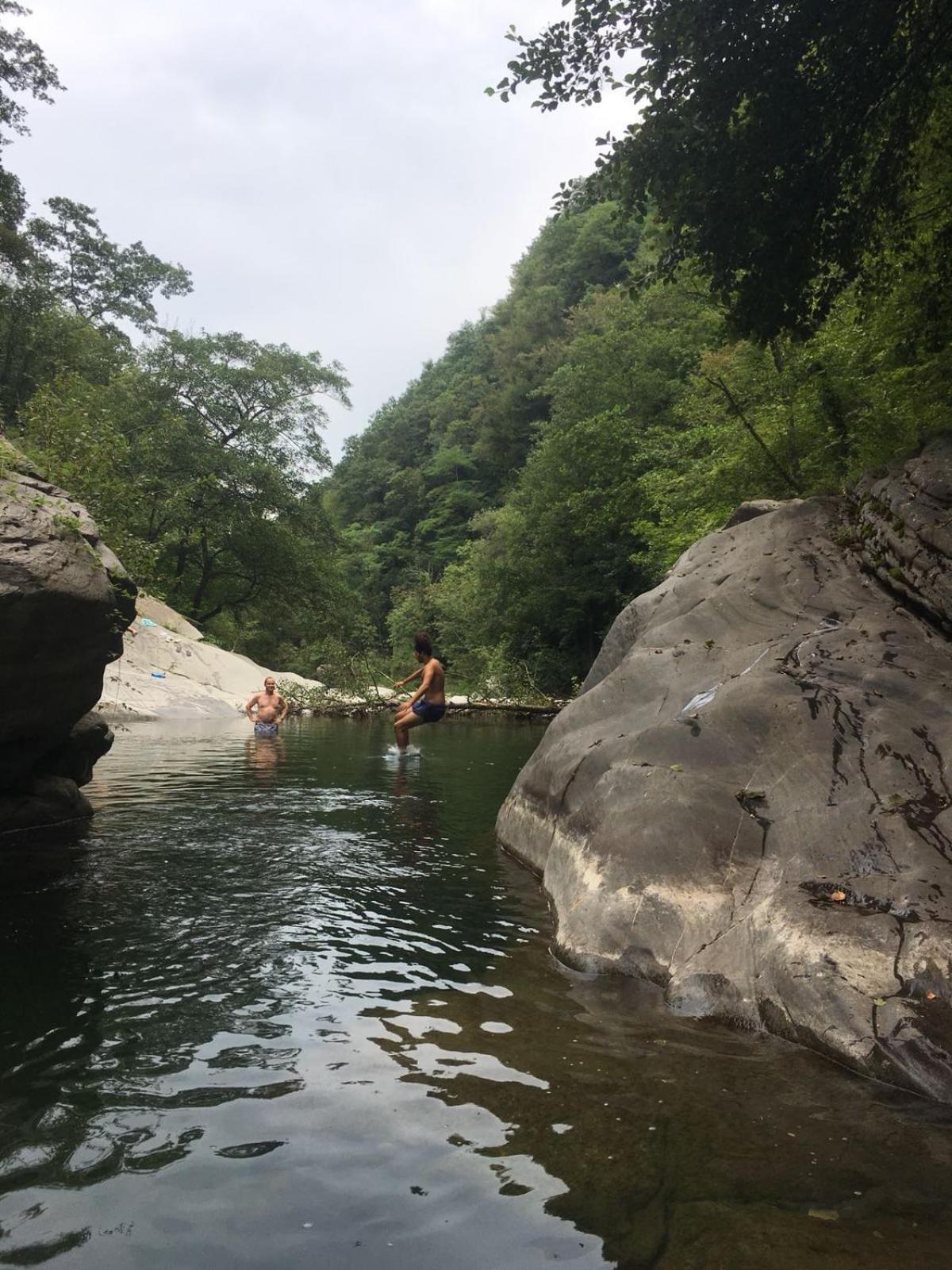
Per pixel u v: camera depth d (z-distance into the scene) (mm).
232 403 32719
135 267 36531
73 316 31516
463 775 9359
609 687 5363
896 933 2775
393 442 82125
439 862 5180
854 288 9602
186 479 29906
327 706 19656
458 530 64375
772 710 4125
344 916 4008
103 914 3920
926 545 4910
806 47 6637
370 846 5566
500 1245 1646
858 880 3098
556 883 4293
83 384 13562
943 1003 2508
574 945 3465
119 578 5949
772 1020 2773
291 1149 2004
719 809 3717
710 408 17156
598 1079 2404
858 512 5852
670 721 4410
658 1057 2557
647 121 6895
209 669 21656
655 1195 1829
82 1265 1563
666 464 22672
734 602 5531
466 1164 1944
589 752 4727
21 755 5680
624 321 30984
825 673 4359
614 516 26922
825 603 5168
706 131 6914
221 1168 1911
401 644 50781
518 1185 1863
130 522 12203
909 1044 2420
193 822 6234
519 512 32406
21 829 5773
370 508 78812
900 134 7617
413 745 13039
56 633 5109
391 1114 2182
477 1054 2564
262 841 5621
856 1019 2562
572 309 55969
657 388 28781
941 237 8523
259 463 31875
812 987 2717
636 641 5926
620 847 3770
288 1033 2691
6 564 4793
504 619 31266
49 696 5410
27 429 11461
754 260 7617
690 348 27516
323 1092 2295
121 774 8789
